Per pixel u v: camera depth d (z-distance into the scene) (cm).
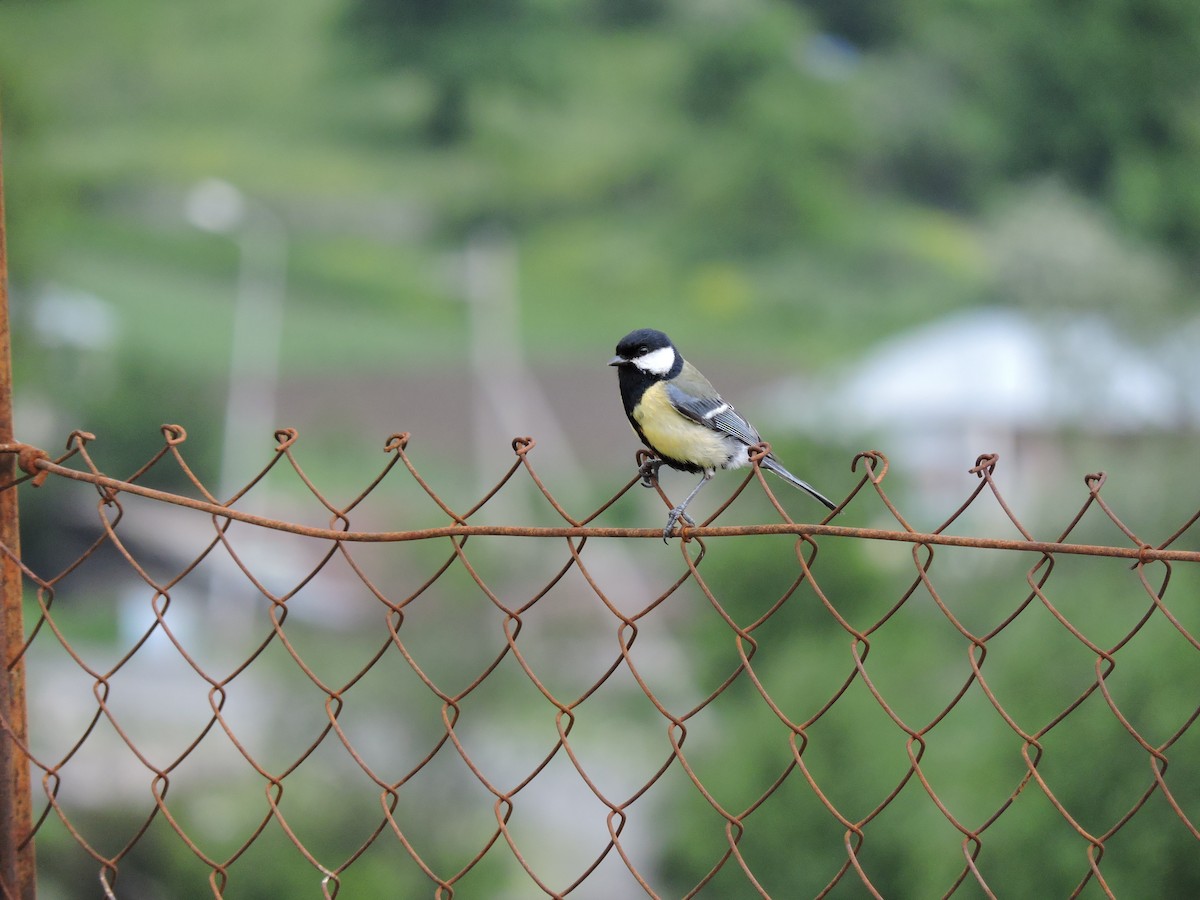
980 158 6750
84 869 1673
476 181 7781
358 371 5641
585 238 7475
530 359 6019
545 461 4772
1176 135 5603
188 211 7112
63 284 5425
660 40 8362
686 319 6806
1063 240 3609
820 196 7406
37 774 1978
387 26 8300
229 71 8425
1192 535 1970
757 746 1673
